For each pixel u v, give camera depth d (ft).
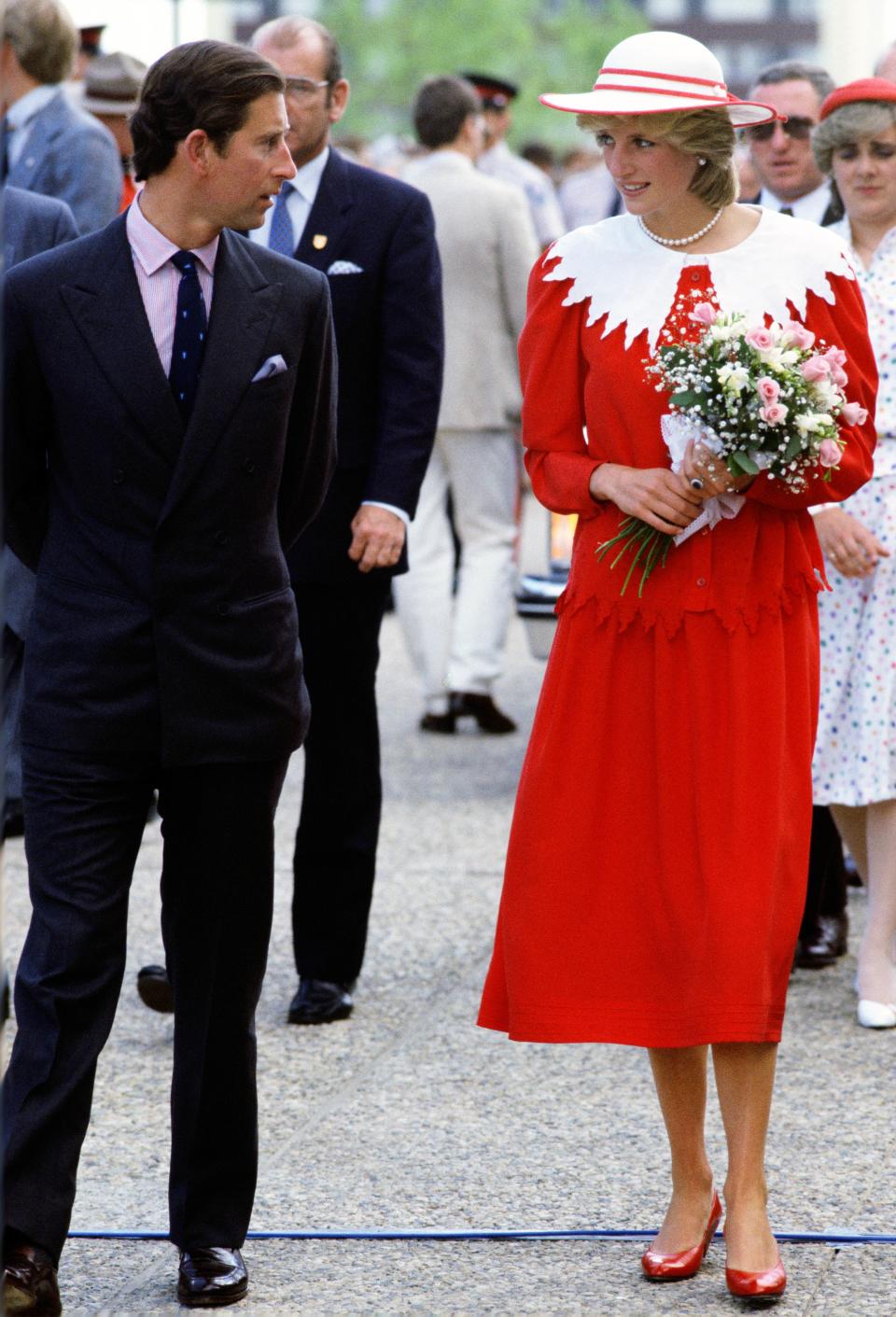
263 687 31.83
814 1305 32.22
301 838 47.52
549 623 75.20
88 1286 33.24
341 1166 38.78
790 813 32.91
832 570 48.19
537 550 75.61
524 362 34.47
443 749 80.23
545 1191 37.40
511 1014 33.73
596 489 33.04
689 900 32.76
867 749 47.24
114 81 67.82
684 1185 33.96
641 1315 31.89
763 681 32.83
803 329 32.17
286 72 44.91
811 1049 45.29
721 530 32.86
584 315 33.73
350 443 46.26
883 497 47.75
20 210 54.19
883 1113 41.27
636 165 32.42
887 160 47.52
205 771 31.91
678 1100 33.73
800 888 33.01
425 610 81.92
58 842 31.14
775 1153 39.09
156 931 55.16
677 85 31.99
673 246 33.24
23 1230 30.07
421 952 53.31
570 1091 42.96
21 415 31.01
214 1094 32.42
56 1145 30.50
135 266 30.91
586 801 33.32
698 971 32.42
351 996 49.42
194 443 30.63
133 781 31.58
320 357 32.71
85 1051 30.78
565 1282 33.35
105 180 61.87
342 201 45.93
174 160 30.25
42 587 31.63
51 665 31.24
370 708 47.26
